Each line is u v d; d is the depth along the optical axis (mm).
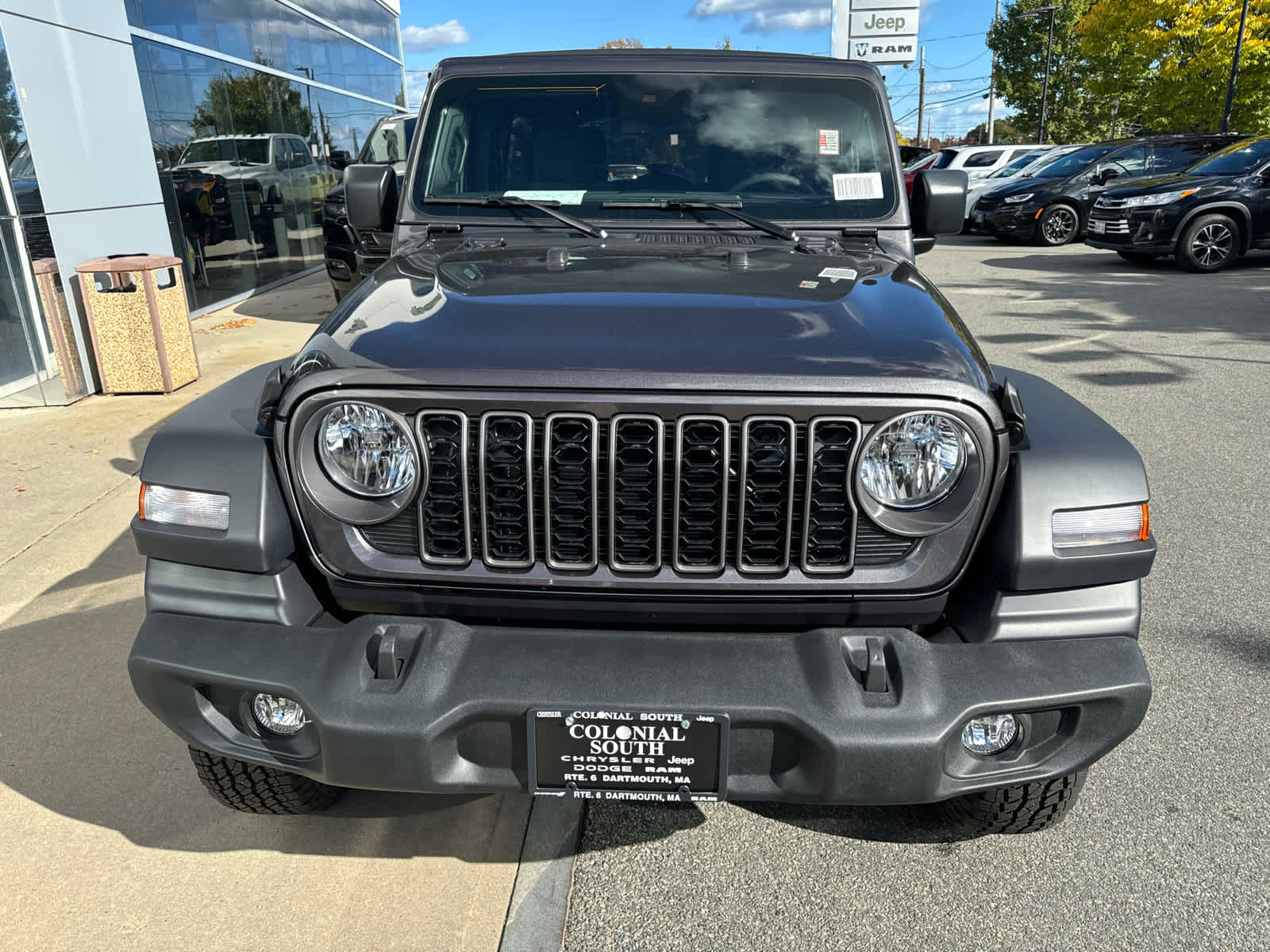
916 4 18391
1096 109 48812
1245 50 29078
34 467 5363
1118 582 2008
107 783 2789
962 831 2559
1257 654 3406
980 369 2027
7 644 3535
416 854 2523
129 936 2246
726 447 1854
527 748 1896
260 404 1990
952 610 2092
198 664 1970
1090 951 2197
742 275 2406
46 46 6707
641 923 2299
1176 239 12617
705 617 2031
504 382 1853
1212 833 2564
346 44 15531
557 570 1970
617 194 3039
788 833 2609
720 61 3158
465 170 3104
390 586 2037
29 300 6363
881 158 3078
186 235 9633
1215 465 5285
